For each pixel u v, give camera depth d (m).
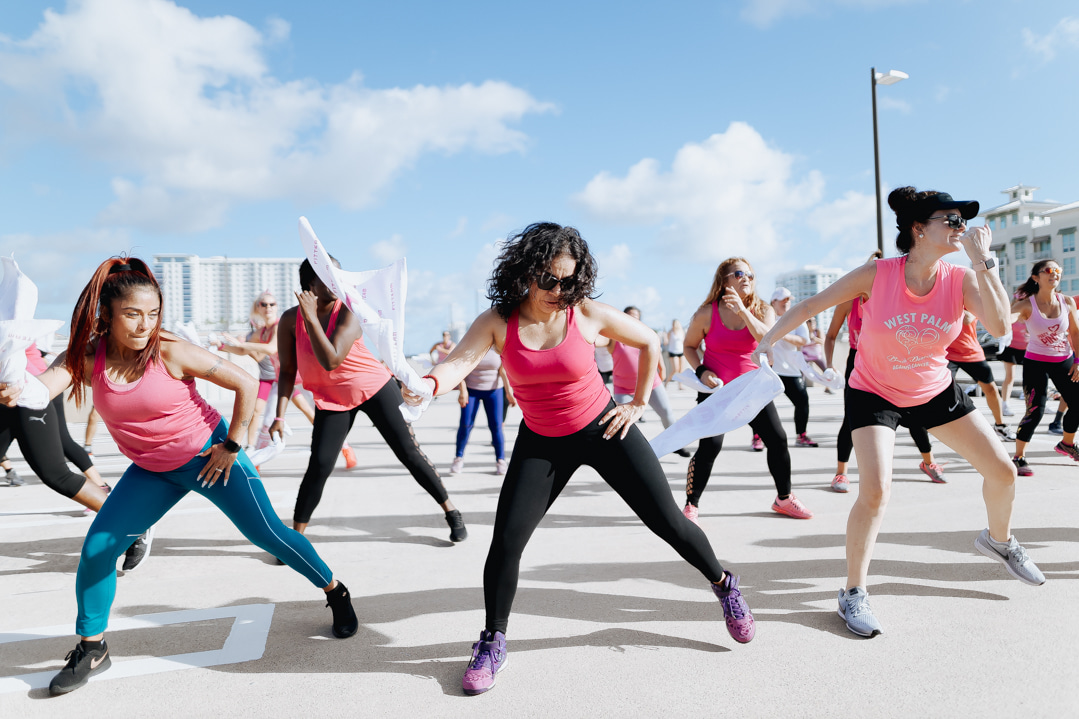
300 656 2.52
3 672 2.46
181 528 4.66
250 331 7.43
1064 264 76.06
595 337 2.35
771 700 2.08
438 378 2.30
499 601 2.31
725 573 2.52
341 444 3.91
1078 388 5.47
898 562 3.39
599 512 4.84
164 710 2.14
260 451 4.23
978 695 2.06
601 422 2.32
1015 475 2.81
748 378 2.92
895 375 2.68
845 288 2.77
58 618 3.01
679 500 5.14
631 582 3.26
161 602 3.14
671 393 18.00
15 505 5.64
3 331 2.24
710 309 4.36
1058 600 2.80
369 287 2.46
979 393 12.41
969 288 2.53
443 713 2.06
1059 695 2.04
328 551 3.97
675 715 2.01
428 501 5.44
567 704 2.10
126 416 2.29
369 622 2.84
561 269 2.15
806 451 7.45
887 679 2.19
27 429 3.50
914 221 2.54
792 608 2.85
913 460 6.60
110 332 2.27
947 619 2.66
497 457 6.80
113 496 2.43
